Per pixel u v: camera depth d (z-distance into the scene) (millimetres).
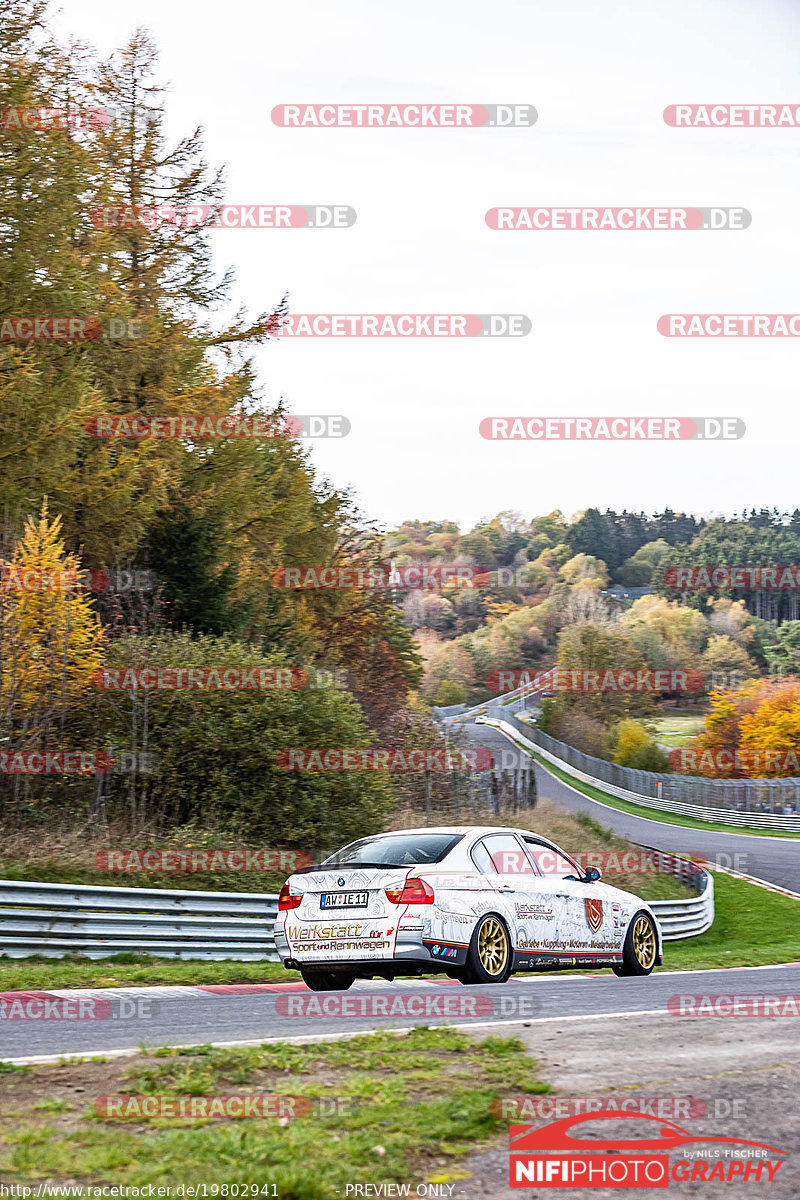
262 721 29188
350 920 14648
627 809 92562
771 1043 10062
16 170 32688
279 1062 8859
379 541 53469
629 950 17984
